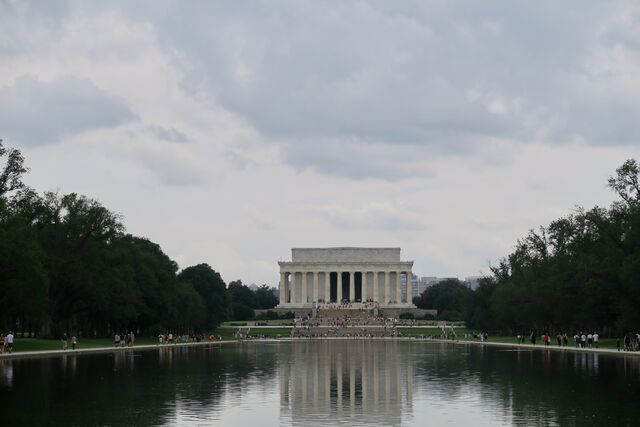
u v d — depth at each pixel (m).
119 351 119.19
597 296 125.38
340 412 48.56
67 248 132.25
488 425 43.06
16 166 111.12
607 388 59.31
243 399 54.78
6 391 57.72
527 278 165.88
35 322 138.50
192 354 112.62
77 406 49.94
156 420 44.75
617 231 121.94
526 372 75.50
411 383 66.06
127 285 143.62
